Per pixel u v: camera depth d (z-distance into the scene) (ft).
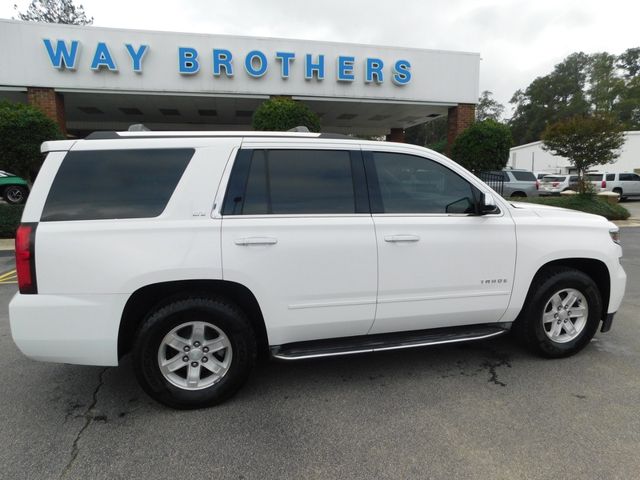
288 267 10.04
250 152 10.27
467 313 11.66
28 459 8.28
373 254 10.59
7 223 36.40
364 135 82.58
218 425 9.43
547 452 8.40
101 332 9.30
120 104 51.83
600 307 12.78
